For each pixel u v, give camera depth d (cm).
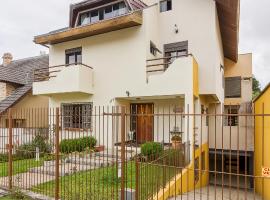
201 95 1279
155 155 786
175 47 1323
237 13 1242
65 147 823
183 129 1173
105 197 613
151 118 1323
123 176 545
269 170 596
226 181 1499
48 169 828
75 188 637
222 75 1653
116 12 1427
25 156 857
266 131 936
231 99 1827
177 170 820
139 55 1252
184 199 734
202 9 1254
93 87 1391
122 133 548
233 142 1410
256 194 1139
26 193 667
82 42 1445
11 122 746
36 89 1484
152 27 1305
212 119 1495
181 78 1109
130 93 1266
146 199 582
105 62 1358
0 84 1709
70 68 1341
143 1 1483
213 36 1227
